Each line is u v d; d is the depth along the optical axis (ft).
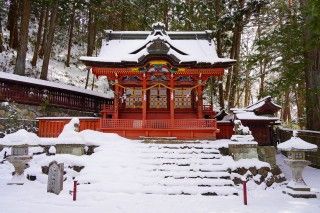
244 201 37.47
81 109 91.35
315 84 63.52
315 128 64.49
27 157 46.44
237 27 102.17
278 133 80.33
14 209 32.71
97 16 117.50
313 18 41.60
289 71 65.67
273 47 66.74
